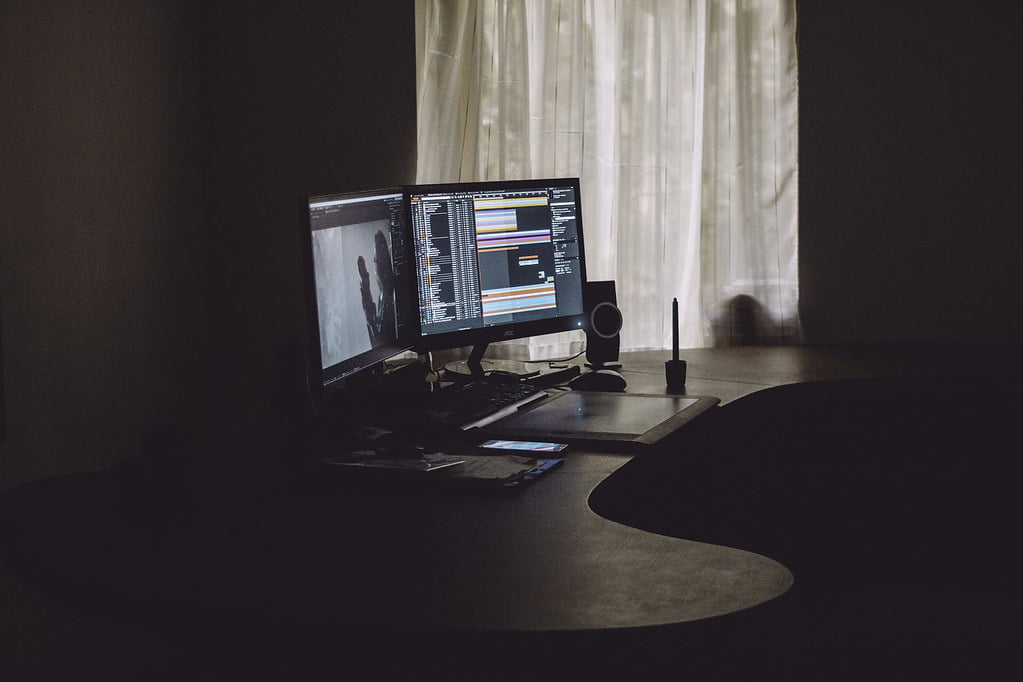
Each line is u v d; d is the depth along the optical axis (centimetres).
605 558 122
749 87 326
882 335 338
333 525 135
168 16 274
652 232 323
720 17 322
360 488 155
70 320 232
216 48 291
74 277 233
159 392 271
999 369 280
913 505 331
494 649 99
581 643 99
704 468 309
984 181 334
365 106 298
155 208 268
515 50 303
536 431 191
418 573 116
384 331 215
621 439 184
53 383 226
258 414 301
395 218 221
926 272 337
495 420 200
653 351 321
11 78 211
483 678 132
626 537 131
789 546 329
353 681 137
